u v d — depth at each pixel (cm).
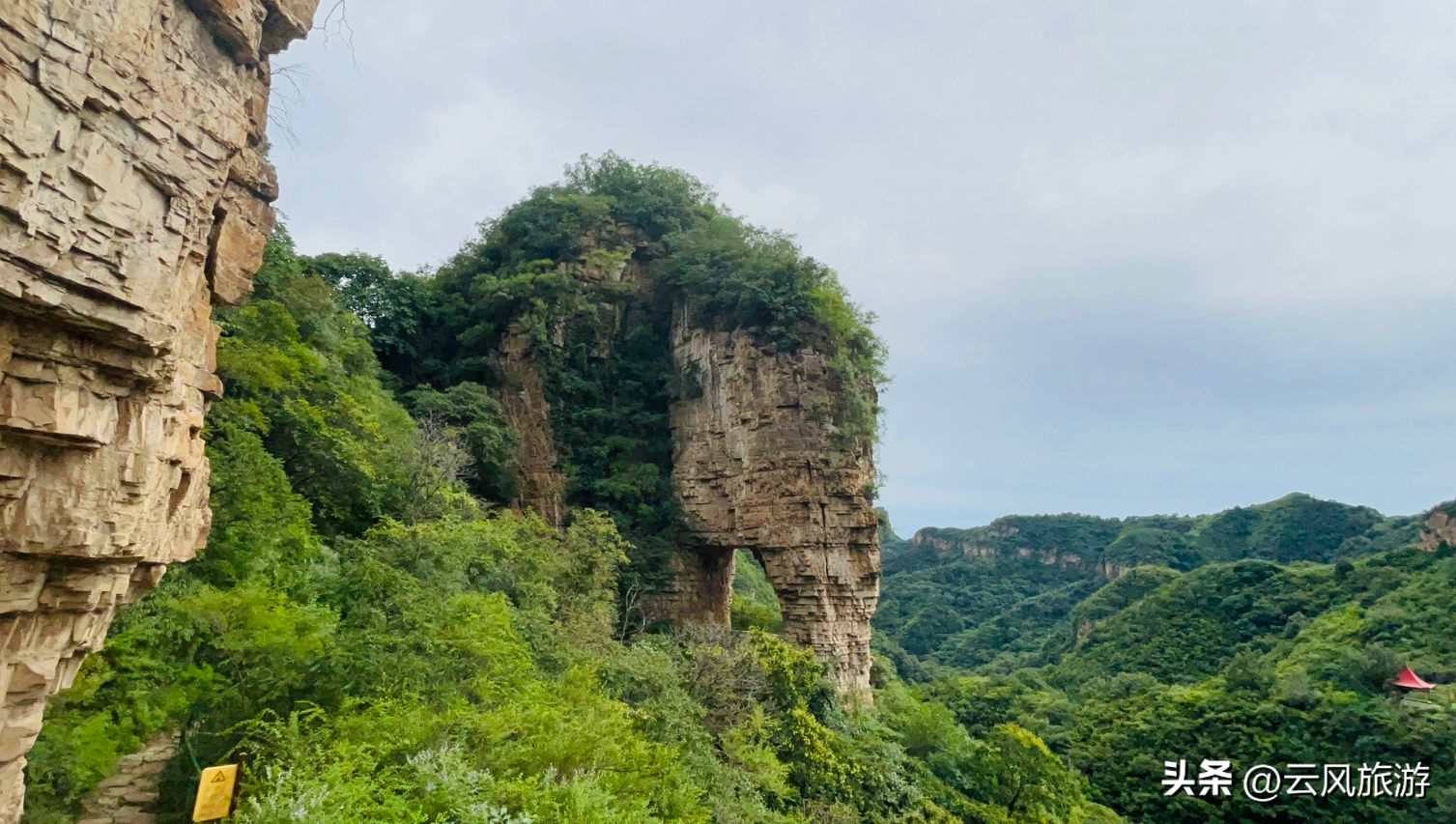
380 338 4234
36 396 610
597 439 4122
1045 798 3281
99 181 607
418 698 1263
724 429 3934
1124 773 4597
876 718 3512
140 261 657
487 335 4359
